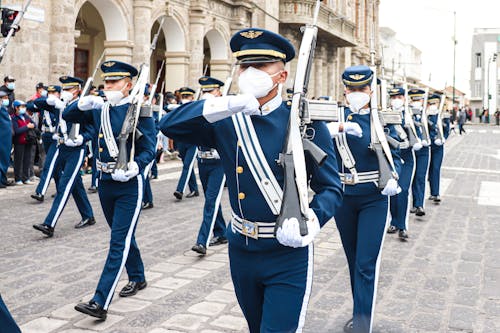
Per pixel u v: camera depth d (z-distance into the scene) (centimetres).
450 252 741
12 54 1364
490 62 8719
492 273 645
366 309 445
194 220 935
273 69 297
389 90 862
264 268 299
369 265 452
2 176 459
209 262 675
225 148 304
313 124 310
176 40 2008
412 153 830
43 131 1081
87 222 869
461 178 1558
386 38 6788
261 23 2430
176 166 1759
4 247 729
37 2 1388
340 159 474
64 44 1462
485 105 8762
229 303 532
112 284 486
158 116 1277
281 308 292
